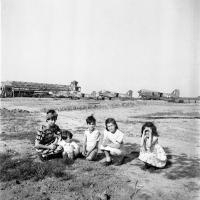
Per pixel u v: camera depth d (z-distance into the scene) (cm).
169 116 1416
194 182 475
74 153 595
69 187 439
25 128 983
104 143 566
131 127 1041
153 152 561
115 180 477
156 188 450
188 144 754
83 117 1362
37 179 472
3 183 455
